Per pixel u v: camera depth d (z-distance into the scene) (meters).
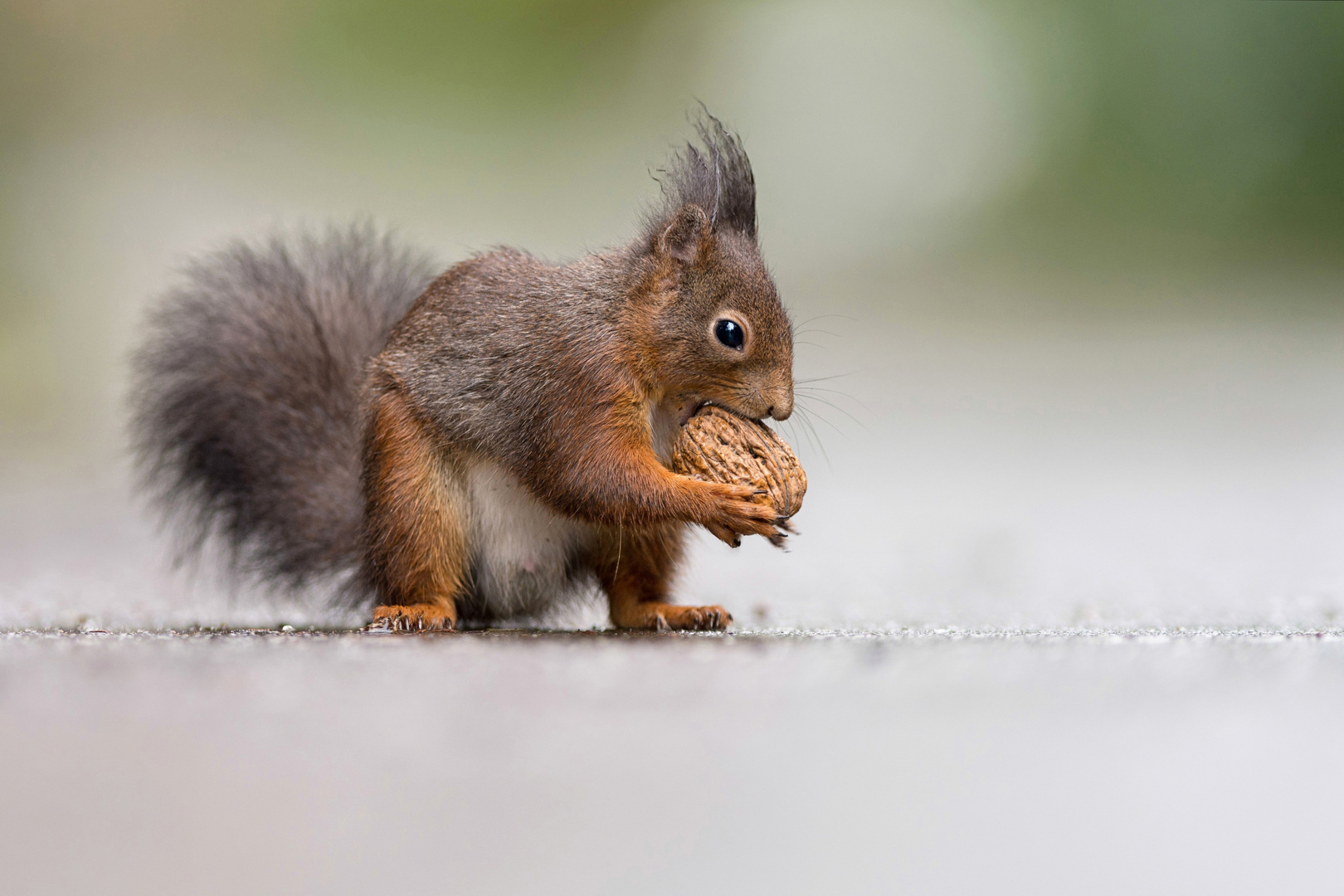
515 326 3.78
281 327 3.89
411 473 3.78
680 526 3.80
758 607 3.85
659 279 3.77
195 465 3.89
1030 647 3.70
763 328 3.77
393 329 3.80
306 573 3.85
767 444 3.77
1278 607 3.82
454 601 3.79
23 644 3.70
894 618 3.80
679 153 3.81
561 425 3.77
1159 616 3.80
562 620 3.82
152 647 3.69
